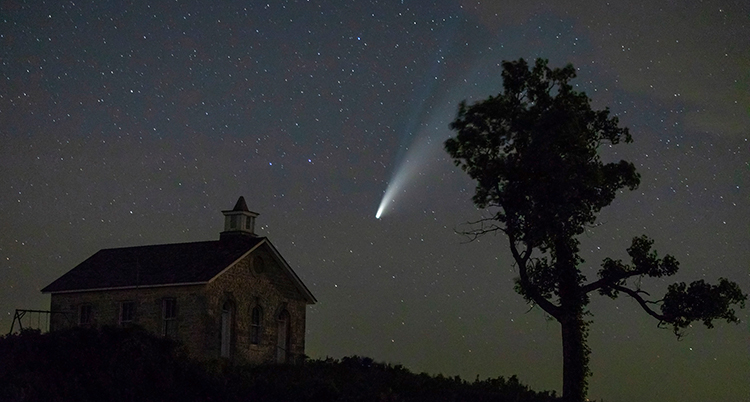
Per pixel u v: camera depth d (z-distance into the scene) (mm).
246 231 43219
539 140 32281
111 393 28141
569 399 32219
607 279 33500
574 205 32000
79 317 40469
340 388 33438
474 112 33688
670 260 33219
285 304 43562
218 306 38812
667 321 32688
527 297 33750
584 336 32969
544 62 34375
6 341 29688
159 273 39969
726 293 32375
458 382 38469
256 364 40062
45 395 26672
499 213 33812
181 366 31141
